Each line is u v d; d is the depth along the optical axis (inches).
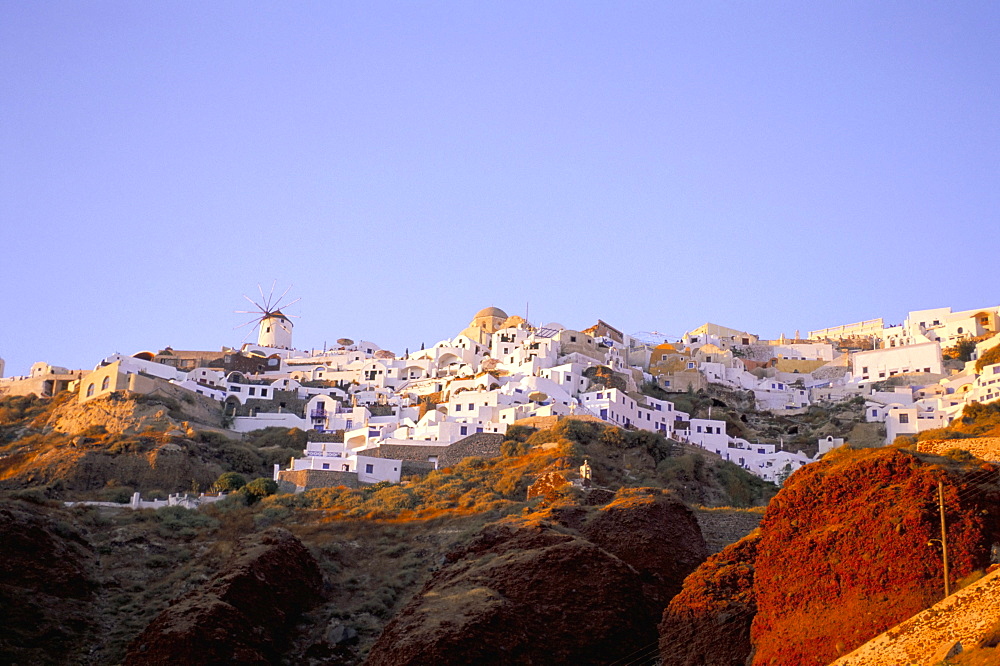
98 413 5890.8
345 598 3722.9
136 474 4995.1
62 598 3563.0
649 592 3216.0
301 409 6683.1
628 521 3435.0
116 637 3444.9
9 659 3221.0
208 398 6520.7
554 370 6437.0
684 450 5442.9
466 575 3262.8
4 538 3599.9
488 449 5231.3
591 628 3029.0
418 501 4581.7
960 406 5585.6
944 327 7613.2
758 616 2637.8
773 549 2691.9
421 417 6200.8
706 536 3671.3
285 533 3801.7
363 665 3056.1
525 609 3065.9
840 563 2509.8
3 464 5324.8
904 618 2304.4
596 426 5310.0
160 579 3855.8
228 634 3186.5
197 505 4638.3
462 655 2807.6
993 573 2135.8
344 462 5044.3
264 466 5511.8
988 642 1883.6
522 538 3408.0
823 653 2380.7
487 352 7849.4
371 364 7701.8
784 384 7199.8
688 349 7711.6
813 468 2854.3
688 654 2738.7
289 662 3316.9
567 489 4197.8
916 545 2406.5
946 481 2507.4
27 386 7032.5
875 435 5831.7
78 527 4074.8
